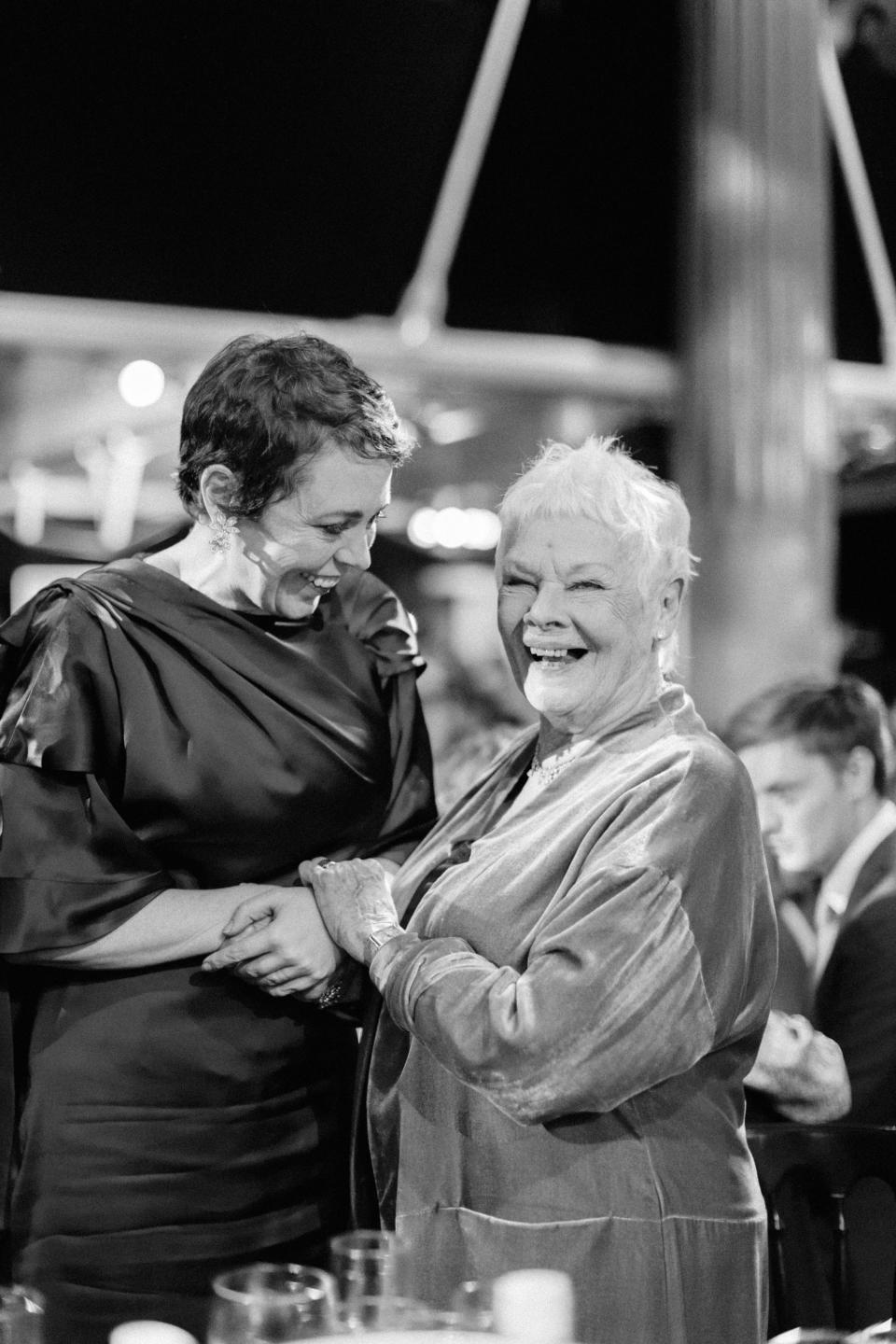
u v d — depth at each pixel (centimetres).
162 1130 184
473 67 557
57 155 503
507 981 160
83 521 665
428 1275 169
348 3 532
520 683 178
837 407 648
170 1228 184
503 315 588
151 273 521
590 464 171
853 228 636
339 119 540
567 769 175
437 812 211
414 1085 174
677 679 185
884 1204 236
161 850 188
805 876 283
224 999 187
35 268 507
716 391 597
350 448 174
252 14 517
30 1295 142
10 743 181
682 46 596
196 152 520
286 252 539
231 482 176
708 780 164
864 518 766
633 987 154
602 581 167
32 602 190
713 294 598
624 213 602
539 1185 164
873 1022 260
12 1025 188
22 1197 185
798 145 600
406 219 559
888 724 288
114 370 562
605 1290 161
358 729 196
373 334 562
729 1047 172
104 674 182
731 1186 169
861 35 623
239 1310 125
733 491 597
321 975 182
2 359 540
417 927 177
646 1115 165
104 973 186
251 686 187
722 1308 166
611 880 157
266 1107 190
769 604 596
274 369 175
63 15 494
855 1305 231
